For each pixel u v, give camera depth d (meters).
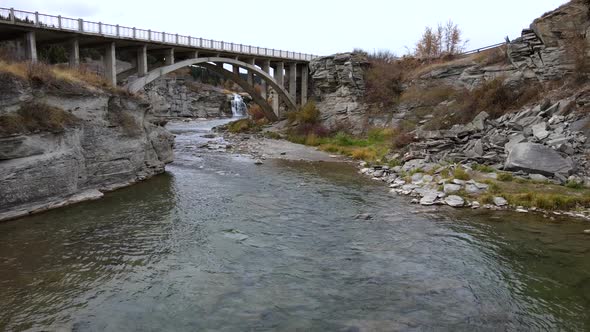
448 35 56.34
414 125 35.78
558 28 27.34
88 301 8.82
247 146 35.78
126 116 20.44
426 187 19.17
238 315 8.41
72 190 16.39
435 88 38.06
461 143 24.61
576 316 8.51
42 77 15.53
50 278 9.81
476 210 16.03
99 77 20.42
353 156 30.34
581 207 15.84
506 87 29.84
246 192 19.02
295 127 43.16
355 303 8.98
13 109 14.27
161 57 37.66
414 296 9.33
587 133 19.97
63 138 15.91
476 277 10.31
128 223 14.00
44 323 7.94
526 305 8.97
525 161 19.25
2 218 13.58
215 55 40.03
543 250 12.03
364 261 11.27
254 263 11.03
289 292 9.45
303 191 19.45
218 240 12.65
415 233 13.53
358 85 42.50
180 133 47.97
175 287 9.56
